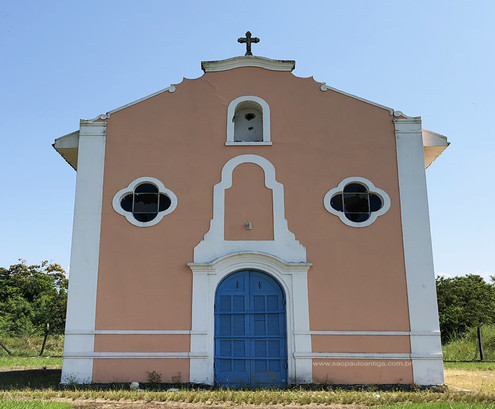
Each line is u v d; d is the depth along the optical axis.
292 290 12.62
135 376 12.09
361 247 12.92
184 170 13.54
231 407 9.43
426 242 12.92
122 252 12.87
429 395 10.60
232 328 12.57
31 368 17.16
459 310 34.69
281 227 13.09
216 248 12.93
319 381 12.06
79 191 13.25
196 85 14.24
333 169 13.53
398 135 13.72
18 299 37.31
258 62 14.44
